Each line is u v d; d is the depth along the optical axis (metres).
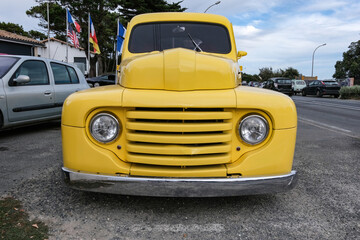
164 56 2.67
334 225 2.49
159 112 2.39
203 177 2.44
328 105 15.73
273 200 2.97
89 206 2.75
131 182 2.35
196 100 2.40
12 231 2.27
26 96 5.62
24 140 5.48
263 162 2.48
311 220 2.57
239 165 2.47
